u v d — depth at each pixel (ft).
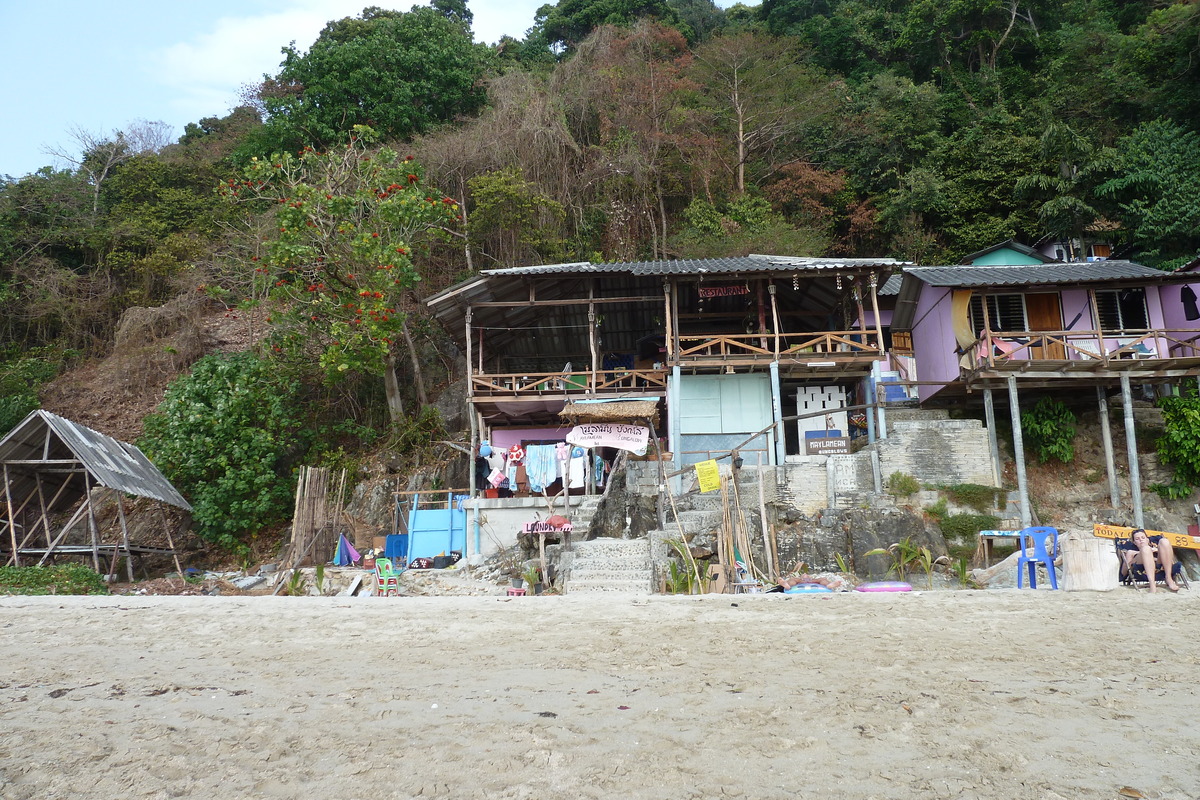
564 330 81.41
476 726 20.40
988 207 102.47
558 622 32.53
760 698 22.27
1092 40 118.52
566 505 64.03
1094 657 26.21
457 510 68.33
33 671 26.27
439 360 92.99
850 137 113.50
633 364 83.05
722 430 71.82
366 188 77.92
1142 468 65.67
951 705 21.54
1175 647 27.22
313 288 74.38
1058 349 68.49
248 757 18.63
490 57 123.34
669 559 52.49
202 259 104.88
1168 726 19.99
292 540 66.39
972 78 122.52
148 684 24.61
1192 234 87.61
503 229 89.97
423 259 93.25
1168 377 63.36
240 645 29.71
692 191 106.83
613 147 101.30
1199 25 106.93
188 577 65.36
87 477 63.16
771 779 17.25
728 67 120.47
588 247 95.71
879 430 65.67
